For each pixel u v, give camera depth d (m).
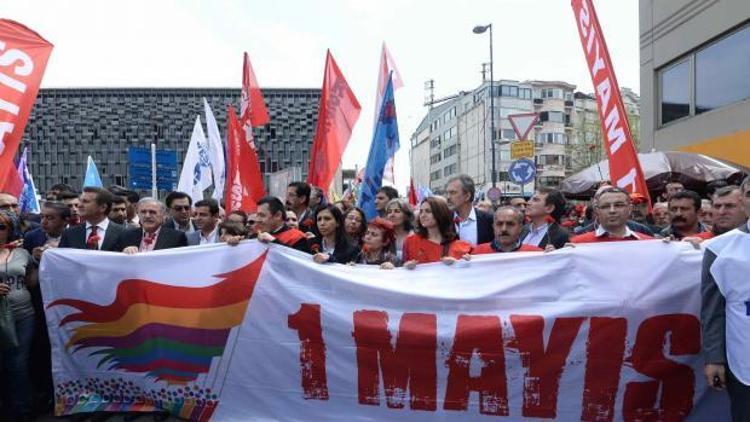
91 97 42.25
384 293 3.88
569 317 3.65
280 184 12.41
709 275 2.92
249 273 4.11
